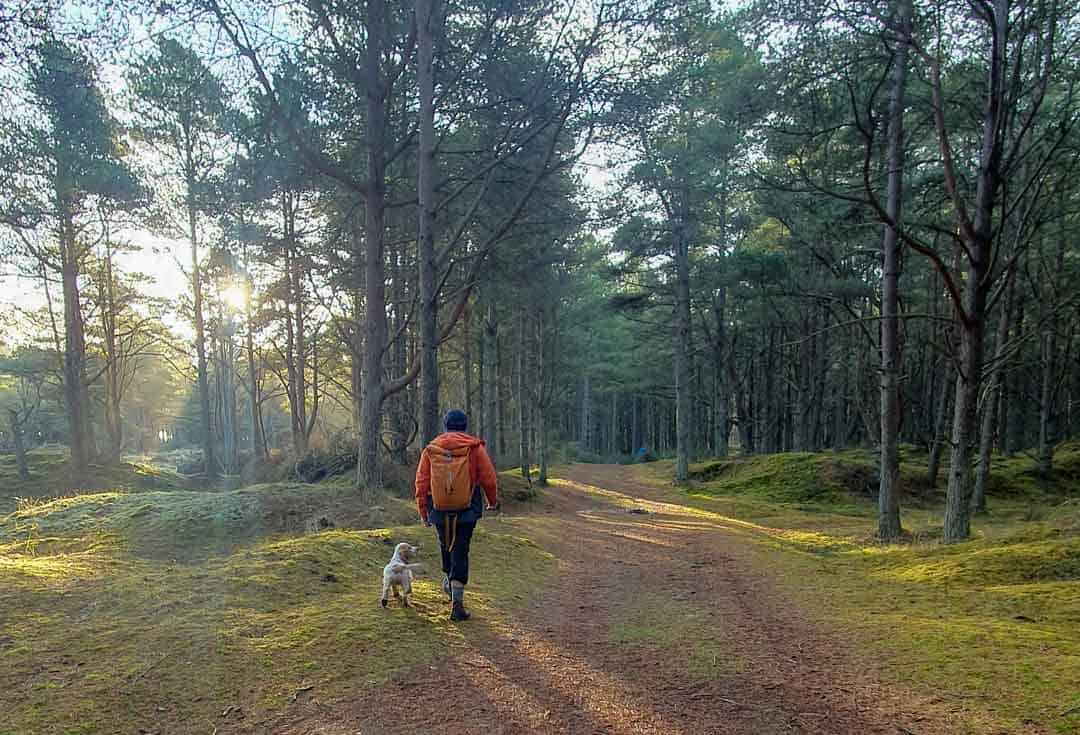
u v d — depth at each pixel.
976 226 9.44
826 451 29.45
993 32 8.95
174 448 66.75
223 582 5.45
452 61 12.84
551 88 11.95
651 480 29.73
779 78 10.80
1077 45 9.81
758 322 29.83
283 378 31.83
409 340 21.95
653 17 11.11
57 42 9.52
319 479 19.36
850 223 14.32
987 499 20.17
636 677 4.02
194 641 4.15
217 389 40.44
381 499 11.60
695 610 5.84
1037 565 6.54
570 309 27.41
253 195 13.80
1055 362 25.44
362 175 14.93
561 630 5.09
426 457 5.25
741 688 3.82
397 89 13.81
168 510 8.82
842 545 11.22
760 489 22.83
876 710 3.45
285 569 5.95
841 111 11.13
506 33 12.00
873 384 17.45
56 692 3.40
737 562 8.74
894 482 12.00
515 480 19.98
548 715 3.43
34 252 25.39
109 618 4.56
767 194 15.03
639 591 6.78
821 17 10.10
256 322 27.30
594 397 64.25
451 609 5.36
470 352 29.48
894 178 12.02
